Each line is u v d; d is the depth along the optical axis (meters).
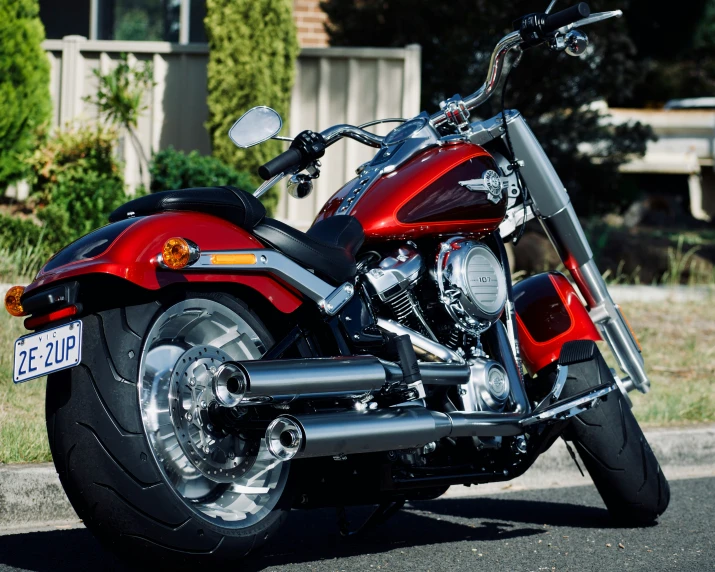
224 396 3.12
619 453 4.39
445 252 3.92
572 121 14.12
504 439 4.00
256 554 3.37
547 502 5.12
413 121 4.14
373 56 10.40
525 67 13.20
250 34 9.75
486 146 4.46
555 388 4.12
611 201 15.55
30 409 5.38
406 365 3.55
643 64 14.82
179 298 3.23
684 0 25.78
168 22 13.09
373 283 3.79
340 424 3.30
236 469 3.34
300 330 3.52
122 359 3.06
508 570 3.77
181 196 3.33
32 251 8.40
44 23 13.27
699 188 22.83
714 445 6.05
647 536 4.37
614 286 10.58
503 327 4.11
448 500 5.16
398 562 3.84
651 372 7.73
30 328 3.18
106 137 9.41
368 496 3.64
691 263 12.52
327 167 10.33
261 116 3.96
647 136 15.38
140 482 3.03
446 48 12.23
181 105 10.49
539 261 11.24
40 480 4.37
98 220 8.67
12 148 9.24
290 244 3.47
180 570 3.19
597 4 13.27
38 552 3.85
